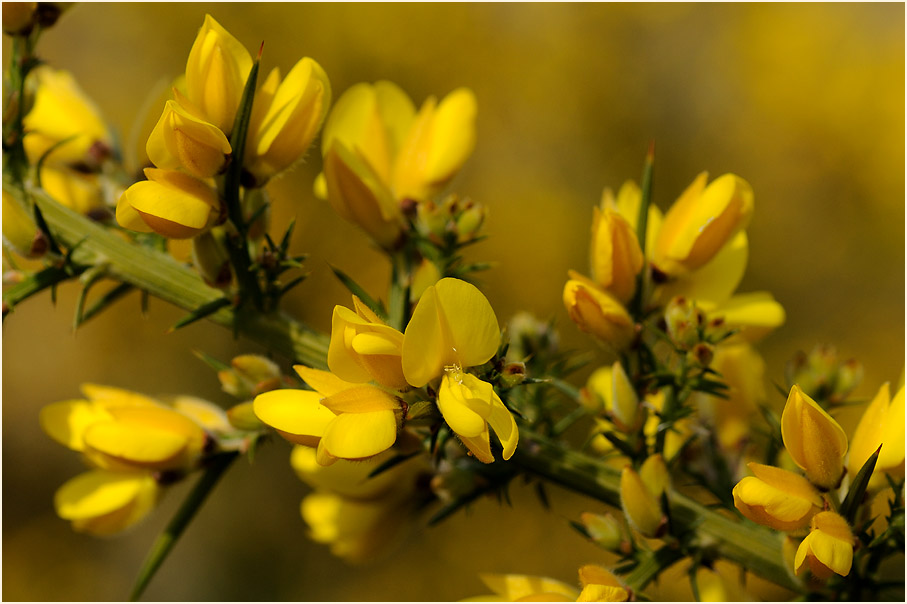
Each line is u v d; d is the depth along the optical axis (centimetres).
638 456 36
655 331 36
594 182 89
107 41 84
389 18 84
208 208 34
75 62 84
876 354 84
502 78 89
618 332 36
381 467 35
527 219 85
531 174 88
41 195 36
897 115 90
